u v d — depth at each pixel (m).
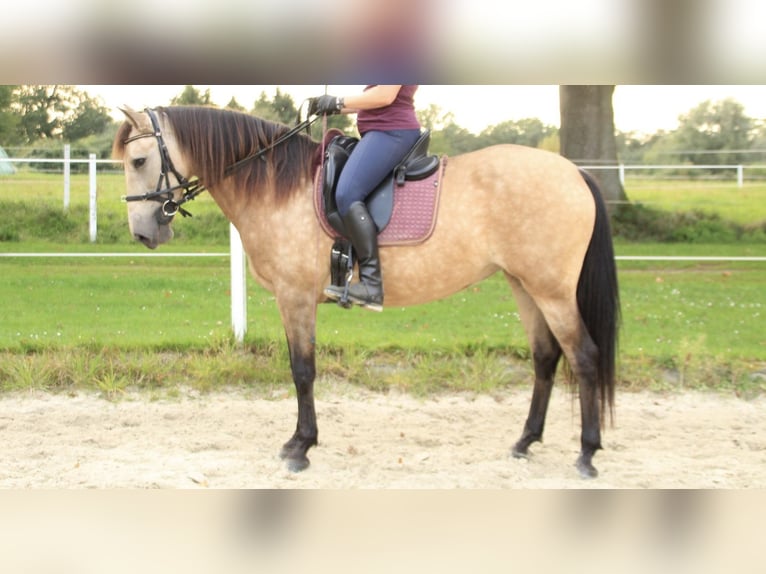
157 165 4.26
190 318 6.93
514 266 4.11
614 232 11.50
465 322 6.98
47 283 8.48
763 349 6.11
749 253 10.43
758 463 4.45
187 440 4.78
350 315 7.17
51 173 12.88
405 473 4.26
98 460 4.43
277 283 4.32
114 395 5.49
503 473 4.24
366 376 5.74
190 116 4.30
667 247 10.88
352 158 4.11
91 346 5.93
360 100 4.03
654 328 6.77
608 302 4.14
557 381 5.86
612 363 4.14
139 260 10.12
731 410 5.40
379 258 4.11
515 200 4.05
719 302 7.78
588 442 4.18
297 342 4.31
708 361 5.82
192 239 11.06
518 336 6.36
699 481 4.15
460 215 4.09
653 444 4.79
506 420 5.22
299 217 4.24
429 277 4.17
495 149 4.23
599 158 11.51
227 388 5.68
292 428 5.02
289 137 4.32
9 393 5.53
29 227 11.06
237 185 4.34
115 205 11.59
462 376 5.78
